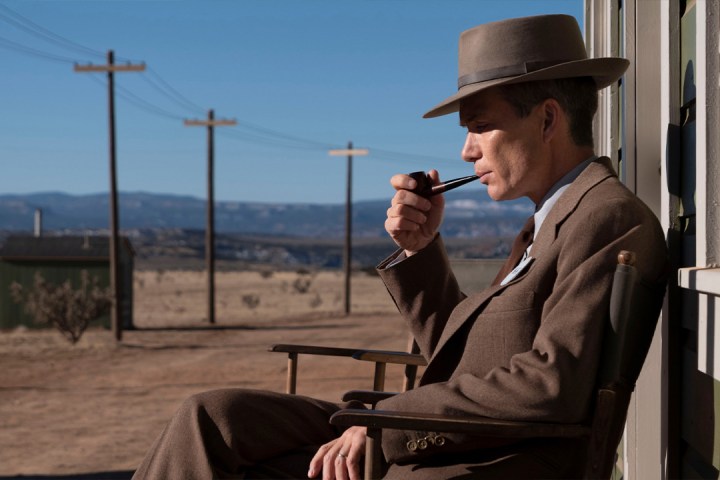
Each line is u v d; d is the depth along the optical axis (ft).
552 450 7.95
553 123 8.55
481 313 8.51
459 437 7.89
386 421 7.41
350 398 10.06
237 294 242.58
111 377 58.95
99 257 115.85
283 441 9.08
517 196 8.84
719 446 7.91
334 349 10.91
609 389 7.52
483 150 8.79
